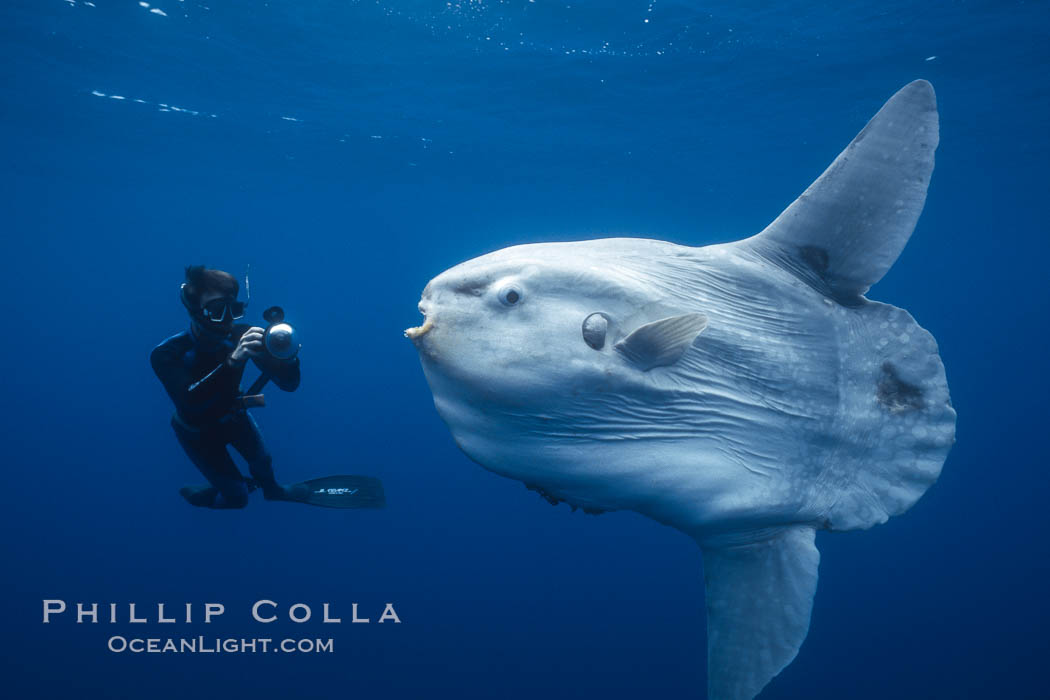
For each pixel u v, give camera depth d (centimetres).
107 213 3897
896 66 1445
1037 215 3856
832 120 1867
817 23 1232
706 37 1301
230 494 486
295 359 361
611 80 1541
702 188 3038
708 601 283
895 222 272
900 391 283
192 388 389
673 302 248
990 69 1448
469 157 2323
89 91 1639
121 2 1178
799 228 275
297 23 1263
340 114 1811
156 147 2208
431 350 231
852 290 282
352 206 3650
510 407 228
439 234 5253
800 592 266
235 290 382
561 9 1188
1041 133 1952
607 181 2823
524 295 225
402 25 1264
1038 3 1142
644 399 237
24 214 3947
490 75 1518
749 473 258
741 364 258
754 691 265
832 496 275
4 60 1443
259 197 3325
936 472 279
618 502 250
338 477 542
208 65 1473
